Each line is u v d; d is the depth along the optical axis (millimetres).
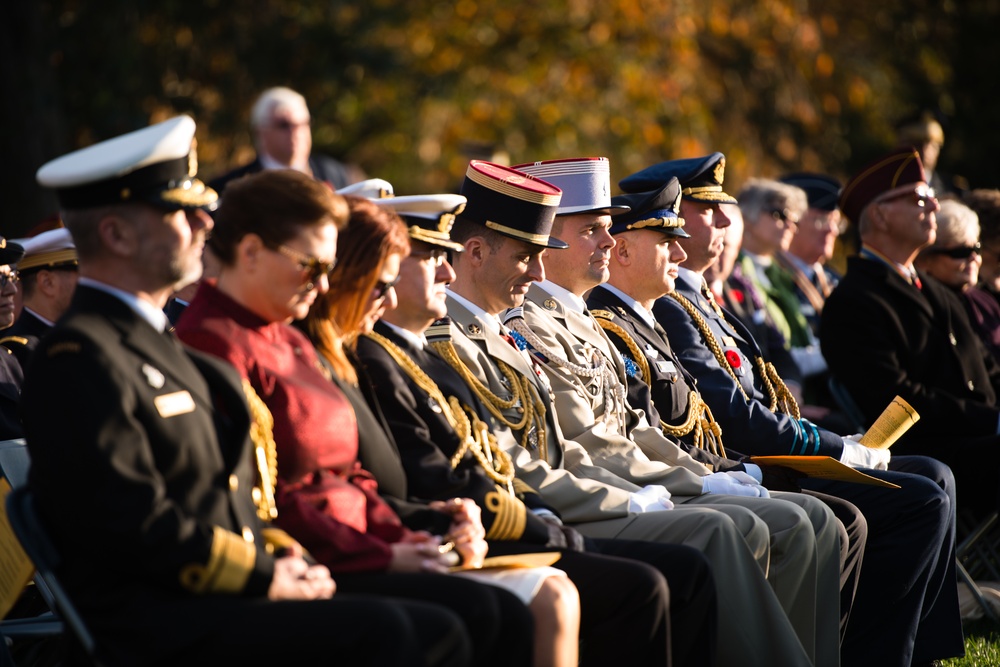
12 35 37438
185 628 9023
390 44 50250
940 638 16984
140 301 9758
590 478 14094
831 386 20828
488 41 50844
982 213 25125
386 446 11617
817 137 51719
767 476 16328
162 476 9391
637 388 15766
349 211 11641
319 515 10516
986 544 20891
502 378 13859
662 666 11859
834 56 52125
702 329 17750
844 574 15391
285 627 9039
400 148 50688
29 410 9102
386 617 9109
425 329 13633
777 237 25594
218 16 42750
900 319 20547
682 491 14664
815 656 14484
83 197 9602
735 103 51312
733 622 13258
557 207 14727
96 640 9164
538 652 11062
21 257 15148
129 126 40594
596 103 49750
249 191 10531
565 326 15391
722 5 50125
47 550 9109
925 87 54594
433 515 11484
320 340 11570
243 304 10711
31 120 37406
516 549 12008
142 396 9344
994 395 21672
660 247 16594
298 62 45250
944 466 18016
